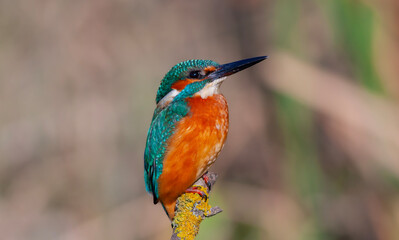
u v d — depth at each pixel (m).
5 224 13.17
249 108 13.04
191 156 7.41
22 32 14.00
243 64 7.79
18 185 13.59
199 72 7.77
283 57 11.15
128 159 13.22
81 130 13.35
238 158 12.84
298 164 11.47
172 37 13.76
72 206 13.18
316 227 11.43
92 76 13.52
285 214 11.54
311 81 10.88
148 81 13.52
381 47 10.74
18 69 13.85
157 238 12.23
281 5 11.64
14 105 13.73
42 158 13.52
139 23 13.73
